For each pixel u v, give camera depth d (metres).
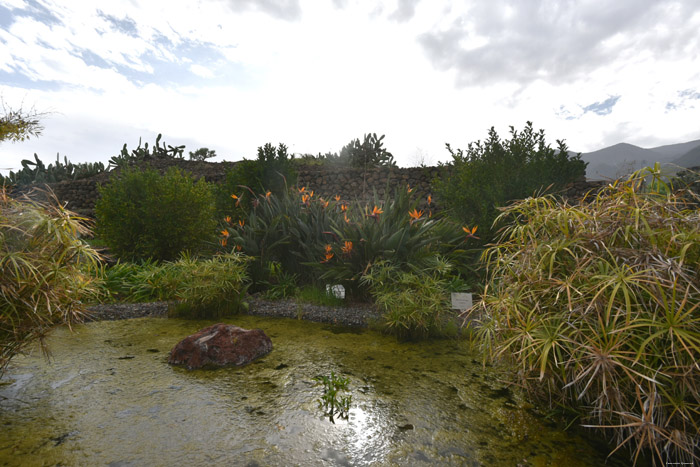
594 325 1.68
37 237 1.97
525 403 2.11
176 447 1.62
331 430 1.79
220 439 1.70
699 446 1.52
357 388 2.29
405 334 3.35
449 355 2.93
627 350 1.59
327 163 15.07
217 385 2.29
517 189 5.65
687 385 1.42
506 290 2.08
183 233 6.45
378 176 11.38
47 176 15.87
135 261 6.37
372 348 3.09
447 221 5.78
